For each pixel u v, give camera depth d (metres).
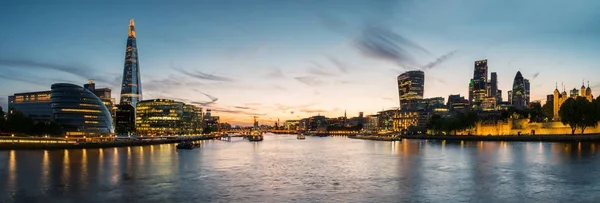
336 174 96.31
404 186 78.06
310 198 68.25
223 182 84.94
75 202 66.06
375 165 115.56
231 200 67.25
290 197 69.12
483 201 64.06
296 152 184.25
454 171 98.19
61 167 113.31
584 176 85.25
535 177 85.38
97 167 113.69
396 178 88.31
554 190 71.19
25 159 141.25
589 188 72.31
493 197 66.69
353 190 74.81
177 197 69.69
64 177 92.12
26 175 95.44
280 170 105.81
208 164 123.00
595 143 193.00
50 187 78.94
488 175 90.00
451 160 126.56
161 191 74.88
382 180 85.81
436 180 84.56
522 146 189.75
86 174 97.69
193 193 73.06
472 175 90.69
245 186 79.94
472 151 165.88
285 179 88.81
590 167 99.00
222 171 103.88
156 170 106.25
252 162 129.88
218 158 147.88
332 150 199.38
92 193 73.19
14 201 66.75
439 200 65.31
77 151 195.00
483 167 104.50
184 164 123.19
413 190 73.88
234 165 119.69
